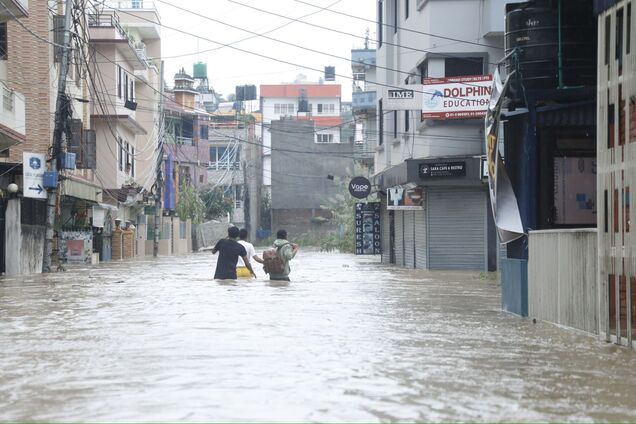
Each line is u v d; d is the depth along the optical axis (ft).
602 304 35.73
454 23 100.17
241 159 273.13
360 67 200.54
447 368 28.27
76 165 122.52
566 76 46.68
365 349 32.19
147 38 211.20
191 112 245.86
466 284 74.18
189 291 61.87
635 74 32.65
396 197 105.19
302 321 41.50
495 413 21.59
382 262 133.18
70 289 65.36
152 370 27.27
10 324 40.63
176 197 231.50
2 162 95.20
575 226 49.19
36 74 108.78
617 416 21.49
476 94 92.02
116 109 151.94
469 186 102.32
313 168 265.54
